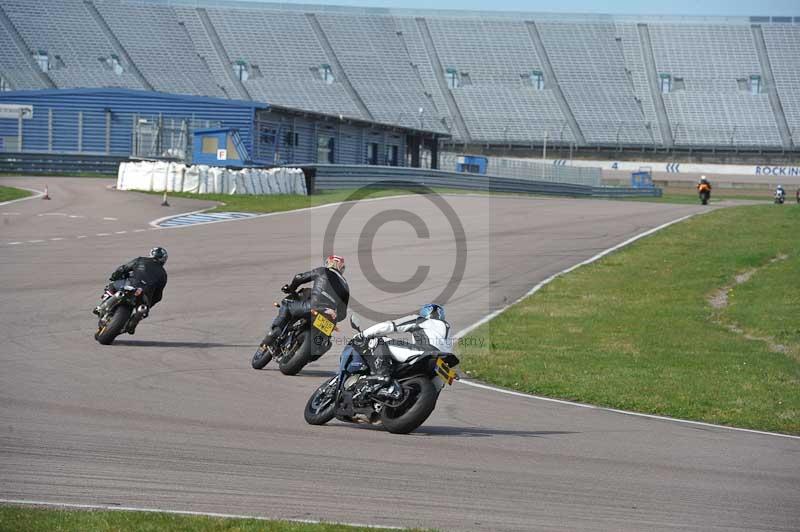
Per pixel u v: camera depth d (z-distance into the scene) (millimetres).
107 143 170750
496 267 77750
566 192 190375
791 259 83875
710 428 34375
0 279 65000
